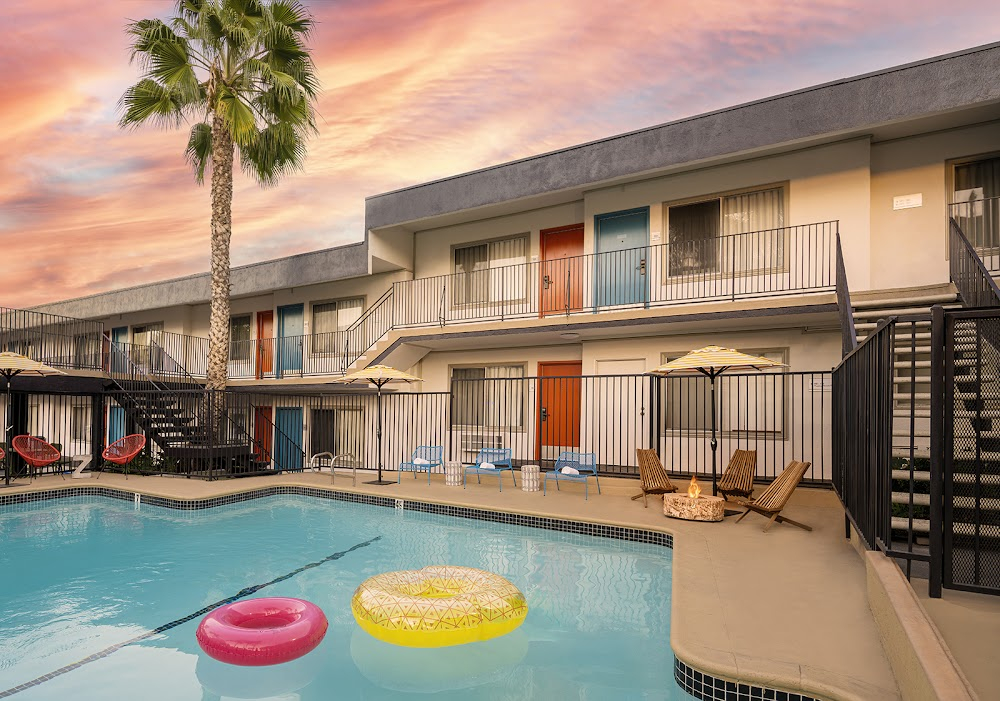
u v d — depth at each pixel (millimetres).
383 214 13305
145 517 8836
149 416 12406
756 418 10148
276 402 16703
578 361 12320
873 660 3273
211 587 5637
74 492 10305
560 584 5605
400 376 10641
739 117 9633
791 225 9750
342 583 5746
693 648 3465
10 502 9508
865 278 9133
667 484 8203
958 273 7809
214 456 11672
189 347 18547
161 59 12086
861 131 9016
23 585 5691
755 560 5453
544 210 12500
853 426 5234
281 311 16578
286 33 12352
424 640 4109
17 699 3451
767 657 3326
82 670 3871
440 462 11703
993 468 3848
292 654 3990
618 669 3801
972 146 8758
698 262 10570
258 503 9906
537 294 12453
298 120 12984
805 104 9117
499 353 13203
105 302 19938
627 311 10242
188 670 3871
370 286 14750
